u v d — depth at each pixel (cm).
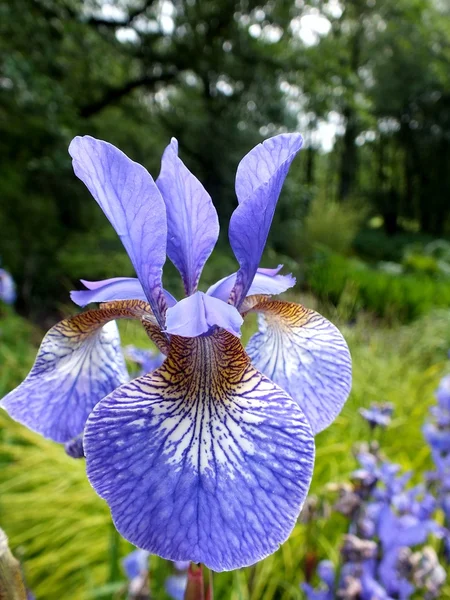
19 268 1144
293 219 1980
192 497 100
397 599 231
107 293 142
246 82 1642
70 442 143
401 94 3162
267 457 106
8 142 1160
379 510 240
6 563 103
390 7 1603
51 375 140
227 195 1644
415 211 3931
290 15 1504
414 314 1145
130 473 102
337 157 4091
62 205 1259
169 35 1574
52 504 377
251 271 135
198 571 128
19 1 1097
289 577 315
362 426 471
